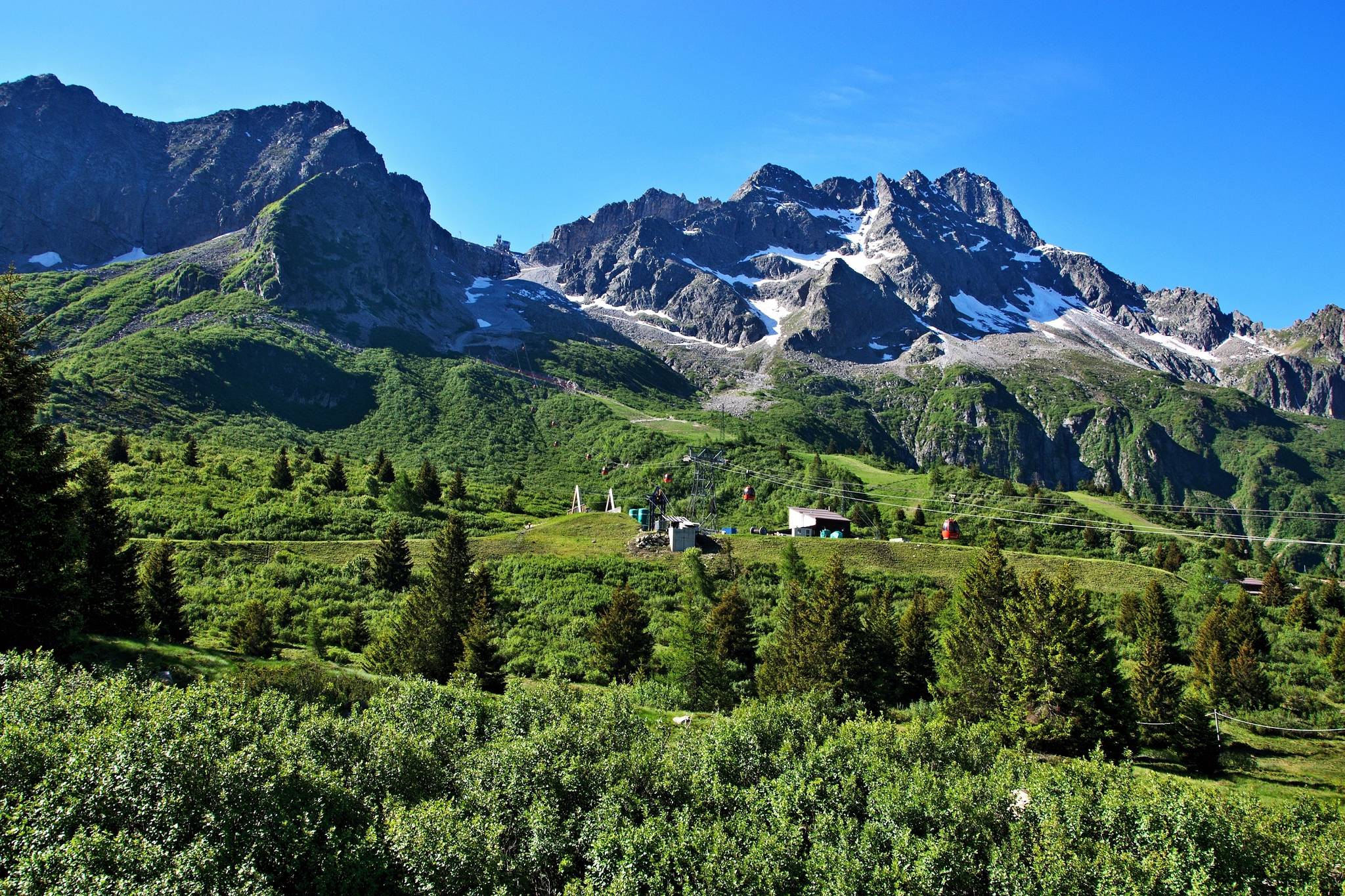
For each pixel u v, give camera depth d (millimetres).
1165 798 30172
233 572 78750
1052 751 46938
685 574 87500
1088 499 151500
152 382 181375
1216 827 28500
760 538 101062
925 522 128875
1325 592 93875
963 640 55156
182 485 103500
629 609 62906
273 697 34719
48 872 19750
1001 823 30266
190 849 21547
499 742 33500
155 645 46000
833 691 52781
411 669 55812
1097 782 32344
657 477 157250
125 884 19766
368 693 42812
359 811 27969
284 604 71062
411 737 32531
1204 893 25797
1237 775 45625
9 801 22281
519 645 66938
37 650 33062
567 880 27547
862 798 32000
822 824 29250
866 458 191000
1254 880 27031
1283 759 49000
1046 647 47625
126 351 194000
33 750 23922
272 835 24156
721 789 32188
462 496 124000
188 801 23828
